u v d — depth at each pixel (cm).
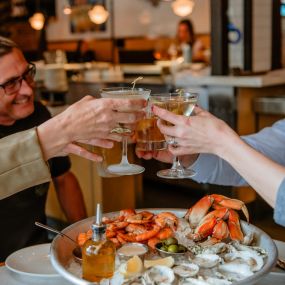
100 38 1195
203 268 110
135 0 1132
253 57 537
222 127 115
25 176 122
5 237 175
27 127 186
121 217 135
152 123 134
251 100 445
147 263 109
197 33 1027
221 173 152
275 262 108
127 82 623
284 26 665
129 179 349
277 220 109
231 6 527
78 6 1222
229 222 129
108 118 118
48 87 468
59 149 123
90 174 333
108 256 105
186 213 138
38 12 1119
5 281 121
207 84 451
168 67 780
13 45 170
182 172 137
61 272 105
